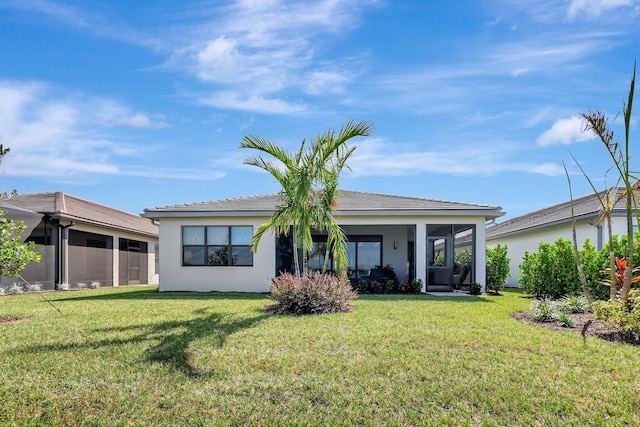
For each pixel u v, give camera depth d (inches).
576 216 569.6
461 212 573.0
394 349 234.7
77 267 695.7
